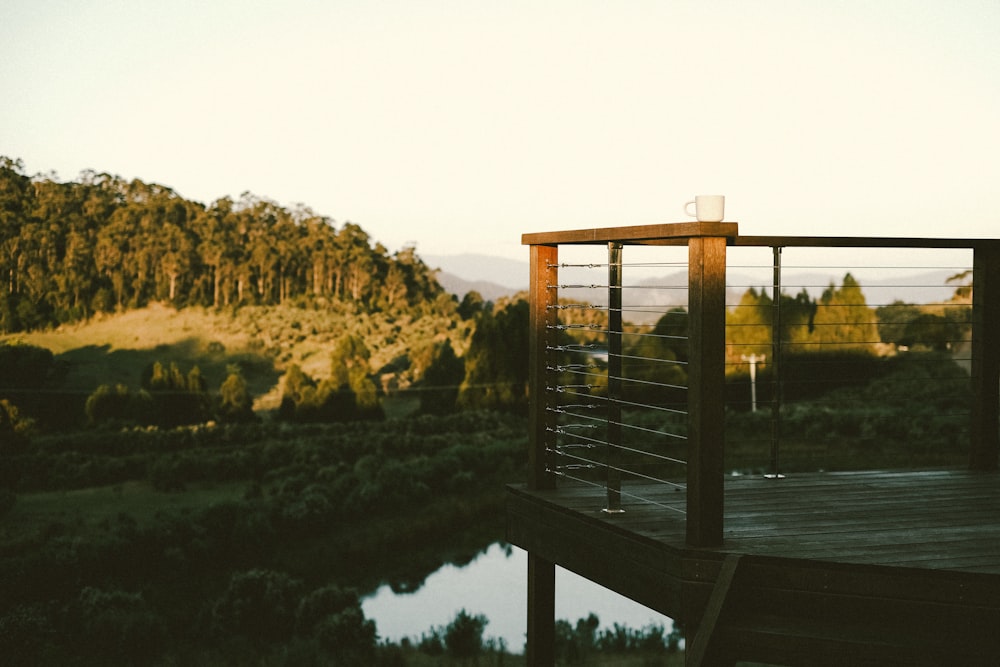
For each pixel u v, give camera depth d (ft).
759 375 90.89
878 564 10.76
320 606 62.28
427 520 97.50
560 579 70.44
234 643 60.18
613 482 13.98
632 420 94.79
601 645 49.11
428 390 140.26
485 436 131.34
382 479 103.96
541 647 15.90
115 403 123.54
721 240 11.68
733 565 11.18
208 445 122.83
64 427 122.01
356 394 135.33
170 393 127.54
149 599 72.08
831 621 10.93
